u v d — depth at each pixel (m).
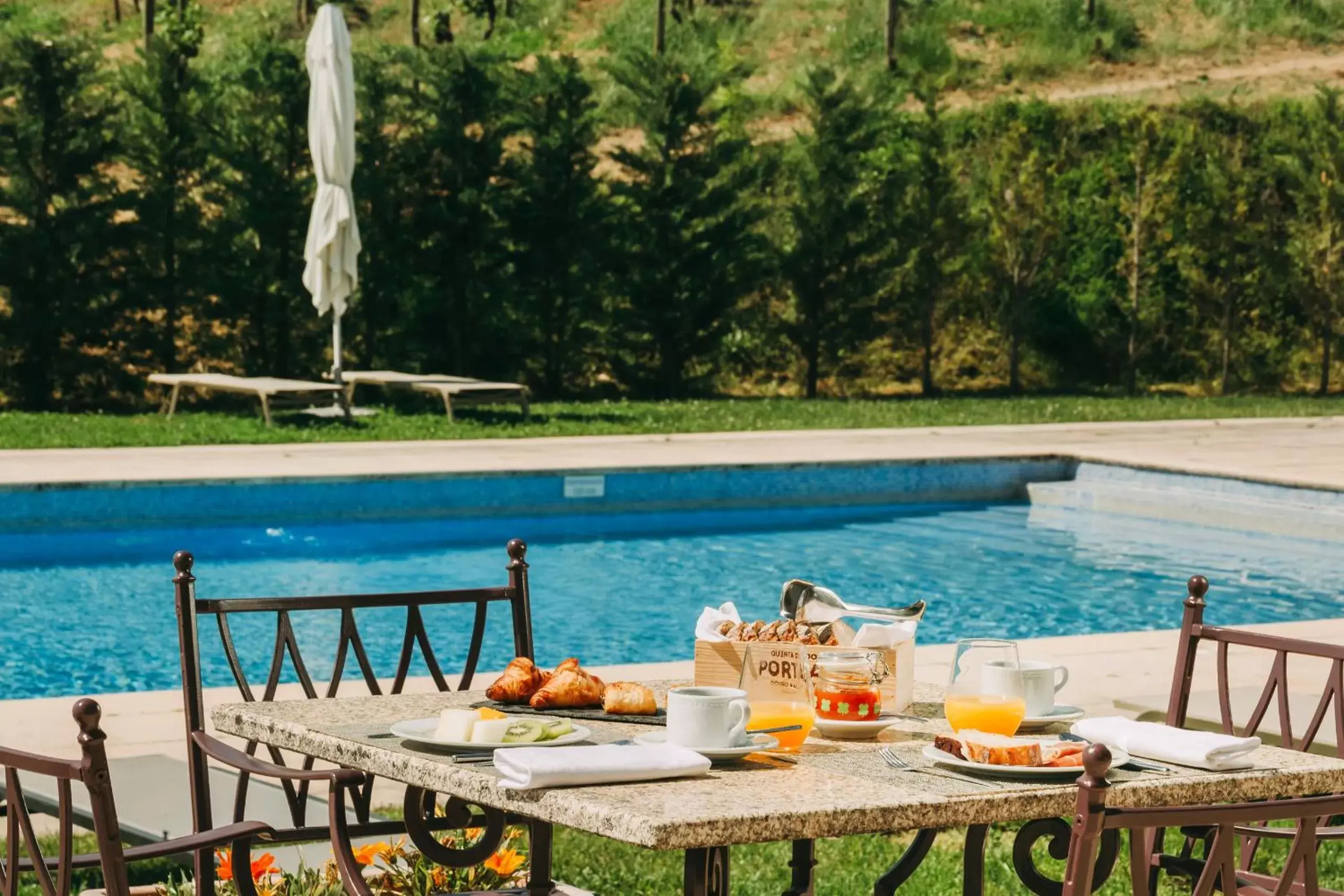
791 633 3.01
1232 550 12.92
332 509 12.69
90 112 19.84
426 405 20.67
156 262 20.58
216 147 20.53
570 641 9.22
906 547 12.81
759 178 23.70
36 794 4.11
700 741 2.59
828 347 24.52
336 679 3.48
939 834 4.91
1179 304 26.25
